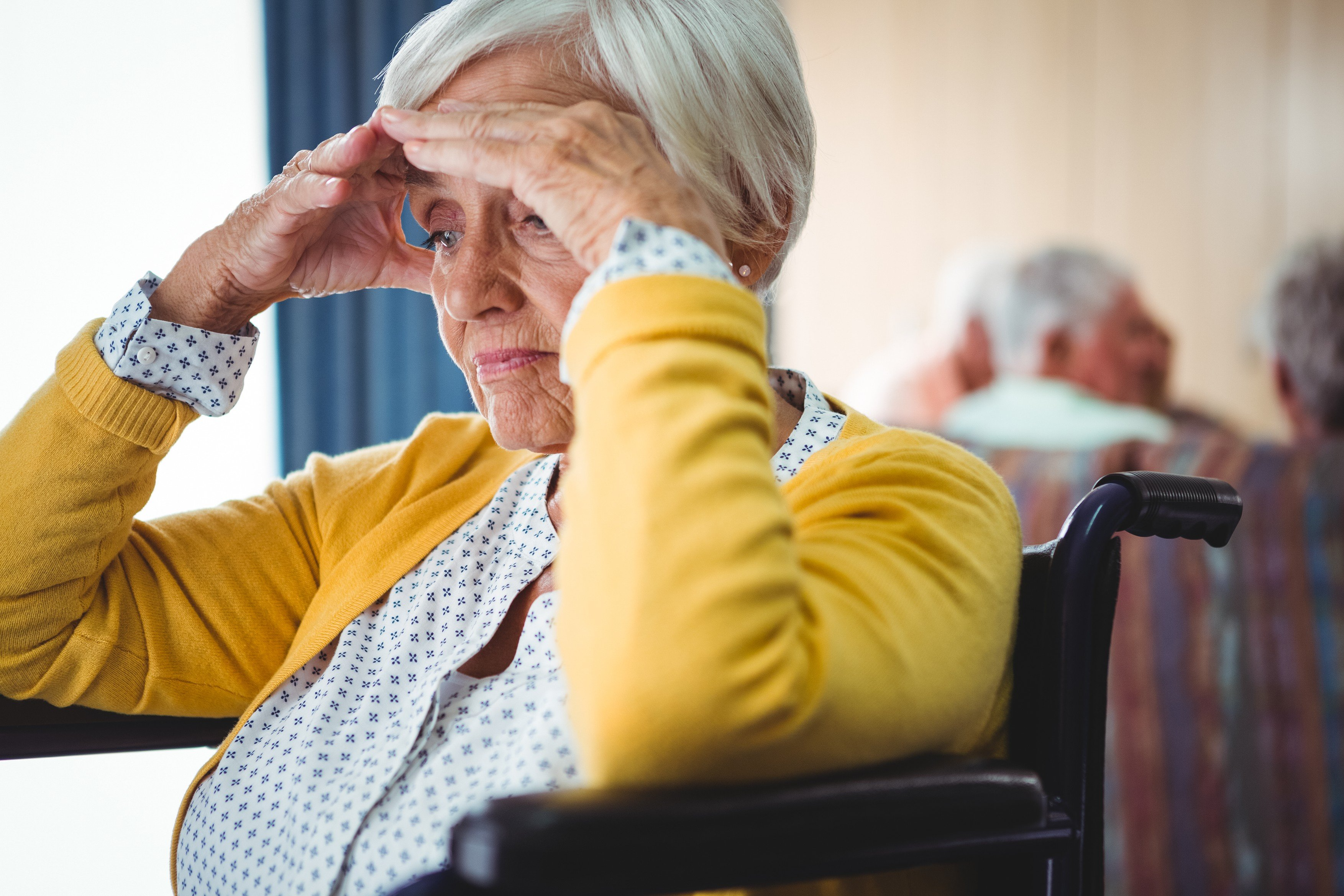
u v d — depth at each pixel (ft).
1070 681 2.26
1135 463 7.30
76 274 8.16
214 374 2.87
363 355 8.56
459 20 2.52
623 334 1.88
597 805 1.48
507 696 2.40
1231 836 7.03
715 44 2.51
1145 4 9.93
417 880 1.62
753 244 2.68
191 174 8.41
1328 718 6.98
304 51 8.39
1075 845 2.20
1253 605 7.12
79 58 8.19
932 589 2.03
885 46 10.23
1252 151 9.84
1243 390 9.75
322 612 2.90
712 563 1.69
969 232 10.17
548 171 2.13
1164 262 9.89
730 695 1.64
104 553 2.89
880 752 1.85
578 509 1.82
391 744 2.48
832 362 10.23
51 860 7.41
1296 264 9.64
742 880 1.55
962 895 2.30
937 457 2.30
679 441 1.76
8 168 8.04
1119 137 10.00
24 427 2.82
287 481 3.35
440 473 3.10
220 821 2.66
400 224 3.09
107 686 2.91
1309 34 9.77
